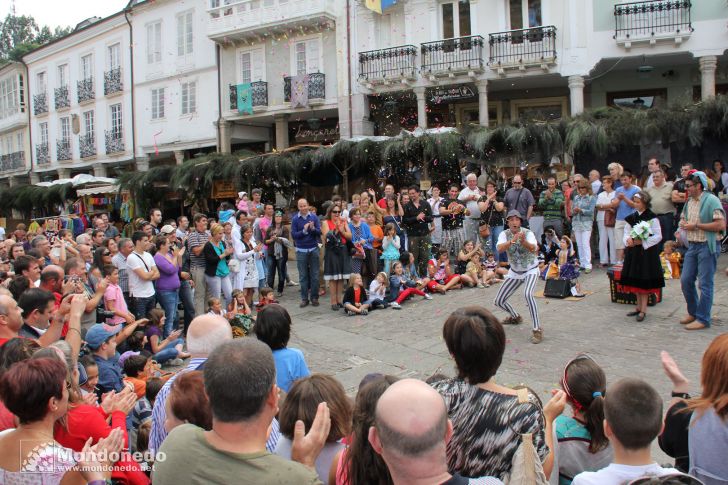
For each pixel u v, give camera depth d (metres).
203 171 20.05
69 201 26.44
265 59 26.48
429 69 22.12
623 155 15.80
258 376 2.37
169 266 9.20
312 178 19.81
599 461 3.32
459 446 2.81
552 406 3.04
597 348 7.76
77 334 4.71
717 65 20.20
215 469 2.29
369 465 2.68
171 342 8.51
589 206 12.48
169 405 3.21
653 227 8.75
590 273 12.55
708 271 8.14
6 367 3.63
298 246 11.61
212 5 27.80
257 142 29.66
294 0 24.77
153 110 30.78
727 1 18.38
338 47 24.31
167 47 29.80
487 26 21.59
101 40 33.31
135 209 22.67
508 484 2.60
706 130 14.87
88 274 8.56
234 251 10.62
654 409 2.59
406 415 1.98
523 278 8.41
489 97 23.56
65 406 2.96
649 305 9.73
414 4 22.59
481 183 17.25
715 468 2.75
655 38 19.03
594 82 21.73
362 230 11.91
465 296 11.59
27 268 7.14
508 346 8.10
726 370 2.76
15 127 40.25
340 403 3.21
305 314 11.04
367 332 9.49
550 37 20.34
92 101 34.03
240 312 10.04
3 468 2.76
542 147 15.41
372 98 24.34
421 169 17.69
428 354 8.10
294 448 2.68
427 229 12.80
